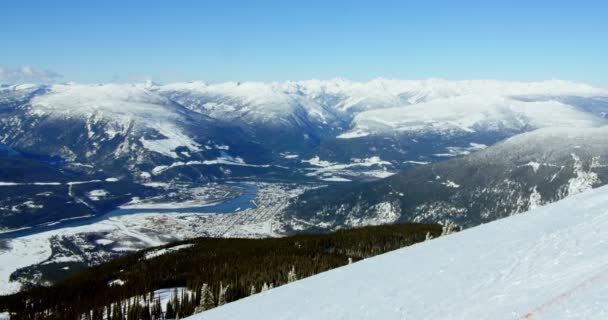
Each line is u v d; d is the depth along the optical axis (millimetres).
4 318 87875
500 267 27562
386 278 32688
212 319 34219
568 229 33062
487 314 19578
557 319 16156
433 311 22844
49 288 113688
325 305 29578
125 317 79688
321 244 136375
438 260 34406
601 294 17016
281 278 94500
